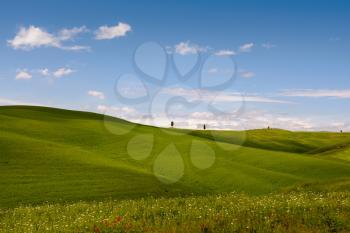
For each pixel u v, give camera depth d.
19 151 58.44
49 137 77.00
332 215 16.36
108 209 23.27
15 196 39.78
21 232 18.31
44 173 49.69
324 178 57.81
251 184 53.97
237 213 17.61
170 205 22.72
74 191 43.09
